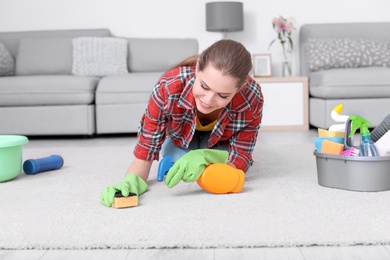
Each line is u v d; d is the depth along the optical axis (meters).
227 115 1.74
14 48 4.75
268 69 4.87
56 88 3.92
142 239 1.20
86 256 1.14
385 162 1.62
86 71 4.50
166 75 1.68
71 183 1.92
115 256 1.14
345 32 4.72
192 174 1.57
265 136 3.88
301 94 4.39
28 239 1.22
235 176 1.63
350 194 1.59
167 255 1.13
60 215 1.42
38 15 5.02
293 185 1.76
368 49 4.45
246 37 5.04
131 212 1.43
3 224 1.35
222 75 1.36
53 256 1.15
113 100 3.98
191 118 1.76
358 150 1.69
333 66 4.42
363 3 5.02
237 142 1.86
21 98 3.93
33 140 3.98
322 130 1.87
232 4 4.64
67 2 5.01
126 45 4.62
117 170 2.23
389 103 3.93
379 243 1.16
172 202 1.54
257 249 1.15
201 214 1.39
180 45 4.69
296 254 1.12
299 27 5.04
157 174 1.96
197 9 5.02
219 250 1.15
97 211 1.45
